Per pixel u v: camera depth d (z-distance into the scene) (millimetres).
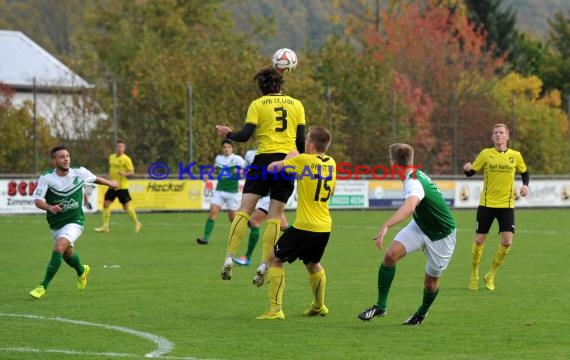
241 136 21922
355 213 66250
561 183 76000
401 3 126938
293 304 23703
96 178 24922
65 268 31641
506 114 85062
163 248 39438
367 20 130125
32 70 93125
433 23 119250
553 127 86562
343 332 19578
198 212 65625
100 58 118688
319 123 72312
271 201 22156
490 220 27016
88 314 21844
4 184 60312
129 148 67438
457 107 78562
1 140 64438
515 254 37500
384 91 75875
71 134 66938
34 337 18812
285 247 20797
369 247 40312
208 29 131125
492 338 18938
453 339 18812
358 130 74750
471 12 134375
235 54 74000
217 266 32562
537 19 198000
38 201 24078
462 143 78000
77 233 24781
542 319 21375
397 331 19734
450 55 115375
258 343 18250
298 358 16797
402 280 28672
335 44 80125
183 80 70062
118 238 44406
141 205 64188
